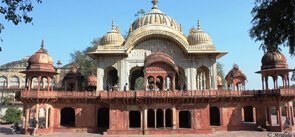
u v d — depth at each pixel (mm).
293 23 10062
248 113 40906
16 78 60500
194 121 31219
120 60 36125
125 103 31359
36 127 30406
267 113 33250
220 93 32281
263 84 33625
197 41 37906
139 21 39688
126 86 34812
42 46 33594
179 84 39438
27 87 31812
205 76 38188
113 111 31297
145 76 32250
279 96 31141
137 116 36375
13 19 9016
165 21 38938
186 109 31578
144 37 35938
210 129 30891
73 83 41156
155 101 31266
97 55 36094
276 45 11039
